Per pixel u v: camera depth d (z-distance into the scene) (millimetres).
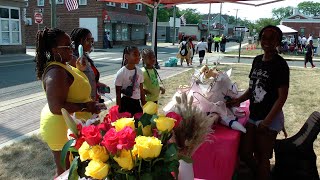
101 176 1340
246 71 14773
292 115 6934
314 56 28453
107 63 17547
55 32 2484
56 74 2410
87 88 2664
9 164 4184
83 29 3471
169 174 1493
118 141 1303
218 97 3525
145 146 1336
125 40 35906
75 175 1493
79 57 3002
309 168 3549
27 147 4730
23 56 19922
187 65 16891
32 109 7027
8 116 6438
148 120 1550
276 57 3115
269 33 3051
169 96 8469
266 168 3320
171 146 1500
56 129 2611
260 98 3203
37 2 32875
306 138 3576
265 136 3227
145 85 4492
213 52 31078
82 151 1404
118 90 4113
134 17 36562
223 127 3414
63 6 31969
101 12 30641
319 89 10344
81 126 1568
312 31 68312
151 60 4473
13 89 9305
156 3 6863
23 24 21219
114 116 1616
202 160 3068
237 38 61062
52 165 4180
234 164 3162
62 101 2443
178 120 1650
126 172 1399
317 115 3607
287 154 3625
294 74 14594
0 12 19469
